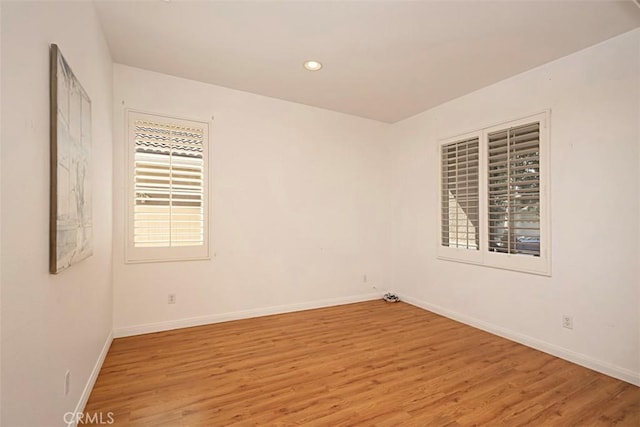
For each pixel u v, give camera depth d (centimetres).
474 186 366
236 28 254
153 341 309
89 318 212
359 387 230
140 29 256
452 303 391
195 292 354
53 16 145
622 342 246
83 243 188
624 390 229
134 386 227
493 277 342
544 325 295
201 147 357
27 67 119
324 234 439
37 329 128
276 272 404
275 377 243
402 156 473
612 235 252
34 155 125
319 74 335
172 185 341
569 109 281
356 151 465
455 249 386
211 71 330
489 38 262
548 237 293
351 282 461
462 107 384
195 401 210
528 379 244
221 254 368
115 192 316
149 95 331
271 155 400
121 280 319
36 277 126
